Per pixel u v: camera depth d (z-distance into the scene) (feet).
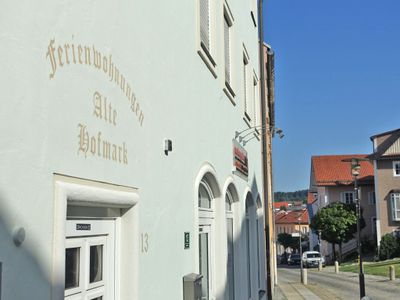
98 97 11.35
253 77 45.34
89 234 11.59
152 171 15.30
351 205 175.22
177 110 18.65
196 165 21.53
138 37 14.32
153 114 15.62
